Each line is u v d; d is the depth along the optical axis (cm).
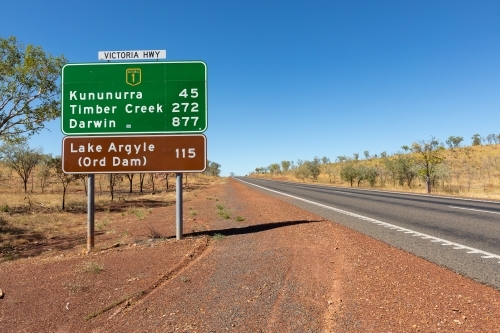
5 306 450
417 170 3544
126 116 889
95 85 892
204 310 389
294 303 393
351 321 342
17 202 2427
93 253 786
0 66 1780
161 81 896
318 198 2289
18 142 1988
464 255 638
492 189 3272
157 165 882
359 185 5109
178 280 509
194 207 1752
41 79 1902
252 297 419
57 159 2019
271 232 877
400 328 324
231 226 1045
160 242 842
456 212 1374
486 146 8981
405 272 500
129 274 557
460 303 383
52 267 655
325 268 525
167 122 888
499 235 856
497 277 495
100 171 877
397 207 1609
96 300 448
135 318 382
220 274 526
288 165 13838
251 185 5131
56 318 401
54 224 1524
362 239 752
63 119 887
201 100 892
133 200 2683
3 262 805
